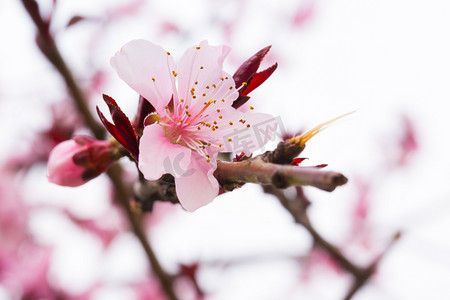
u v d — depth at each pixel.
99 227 0.43
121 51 0.26
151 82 0.26
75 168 0.28
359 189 0.44
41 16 0.32
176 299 0.35
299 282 0.43
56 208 0.42
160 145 0.26
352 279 0.35
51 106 0.35
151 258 0.35
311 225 0.34
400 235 0.34
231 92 0.27
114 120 0.26
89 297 0.40
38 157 0.36
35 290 0.38
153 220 0.44
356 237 0.42
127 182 0.35
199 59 0.27
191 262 0.35
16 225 0.40
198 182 0.26
